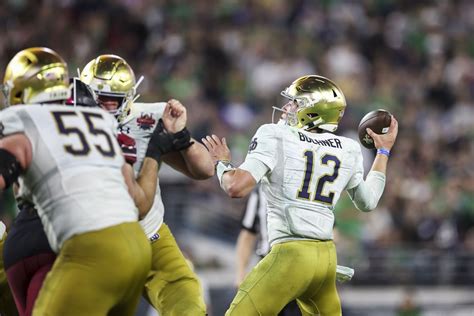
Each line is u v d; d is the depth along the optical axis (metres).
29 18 58.69
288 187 21.05
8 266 18.67
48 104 17.98
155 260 20.59
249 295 20.86
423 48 70.81
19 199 18.77
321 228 21.11
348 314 45.50
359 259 46.75
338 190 21.50
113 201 17.27
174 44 60.44
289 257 20.77
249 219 28.55
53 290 16.91
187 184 49.62
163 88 57.03
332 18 69.19
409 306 43.25
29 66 18.08
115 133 18.16
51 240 17.34
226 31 64.44
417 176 54.69
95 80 19.81
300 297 21.42
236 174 20.75
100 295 16.92
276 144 21.14
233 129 56.31
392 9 72.94
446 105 64.88
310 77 22.05
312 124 21.78
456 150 59.41
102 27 59.97
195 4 65.25
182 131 19.77
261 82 61.28
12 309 21.25
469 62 68.94
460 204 52.66
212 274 46.44
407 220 51.06
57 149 17.22
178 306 20.11
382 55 68.56
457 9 74.69
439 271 47.28
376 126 22.88
